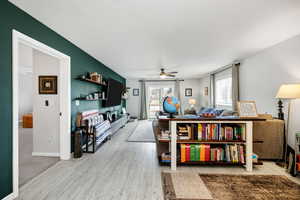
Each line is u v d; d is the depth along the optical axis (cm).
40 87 306
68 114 289
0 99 164
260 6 178
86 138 327
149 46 319
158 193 187
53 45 245
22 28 189
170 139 261
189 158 254
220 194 185
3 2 167
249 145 246
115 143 400
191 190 193
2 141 167
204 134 256
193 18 206
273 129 283
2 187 166
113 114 561
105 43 302
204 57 403
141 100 825
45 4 176
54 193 187
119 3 173
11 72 176
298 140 226
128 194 185
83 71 355
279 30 246
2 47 166
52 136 307
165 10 187
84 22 218
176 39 280
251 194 185
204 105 757
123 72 632
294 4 174
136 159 293
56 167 257
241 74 435
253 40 288
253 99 386
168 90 834
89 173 237
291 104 289
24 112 700
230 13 194
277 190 193
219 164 262
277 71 312
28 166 260
